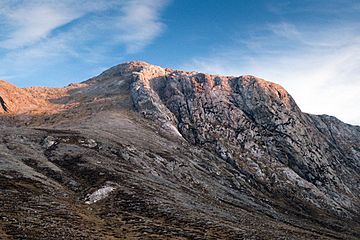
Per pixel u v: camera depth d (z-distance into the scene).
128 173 134.62
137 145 180.00
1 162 117.25
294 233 115.06
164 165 165.62
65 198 99.88
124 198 107.56
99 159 142.62
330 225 166.75
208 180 171.25
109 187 112.00
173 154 186.00
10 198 84.31
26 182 102.94
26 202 84.06
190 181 160.62
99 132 188.00
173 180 151.50
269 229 110.88
